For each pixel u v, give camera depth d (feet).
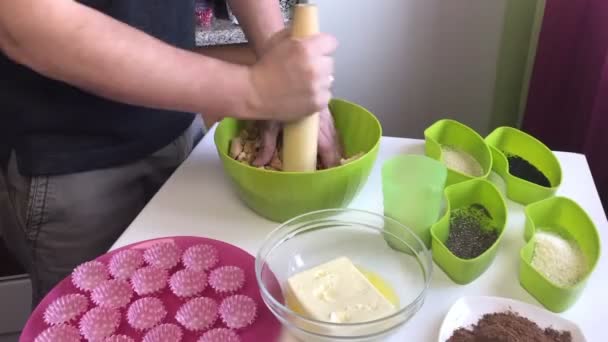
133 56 1.75
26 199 2.41
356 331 1.50
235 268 1.82
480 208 2.11
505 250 1.94
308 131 1.98
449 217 1.96
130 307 1.72
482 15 4.07
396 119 4.64
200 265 1.86
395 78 4.45
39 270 2.59
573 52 3.45
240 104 1.87
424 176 1.99
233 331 1.63
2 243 3.51
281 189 1.95
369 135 2.30
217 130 2.21
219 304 1.74
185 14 2.53
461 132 2.49
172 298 1.79
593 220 2.09
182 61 1.82
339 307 1.59
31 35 1.66
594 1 3.16
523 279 1.77
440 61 4.32
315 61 1.84
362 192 2.27
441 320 1.66
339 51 4.39
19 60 1.77
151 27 2.34
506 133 2.48
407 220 1.91
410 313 1.53
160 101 1.84
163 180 2.72
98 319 1.68
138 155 2.51
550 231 2.00
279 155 2.23
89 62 1.72
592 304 1.71
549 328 1.60
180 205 2.19
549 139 3.81
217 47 4.14
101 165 2.42
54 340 1.60
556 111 3.70
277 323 1.67
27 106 2.21
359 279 1.68
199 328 1.66
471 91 4.40
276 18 2.47
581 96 3.39
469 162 2.40
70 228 2.47
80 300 1.74
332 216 2.03
